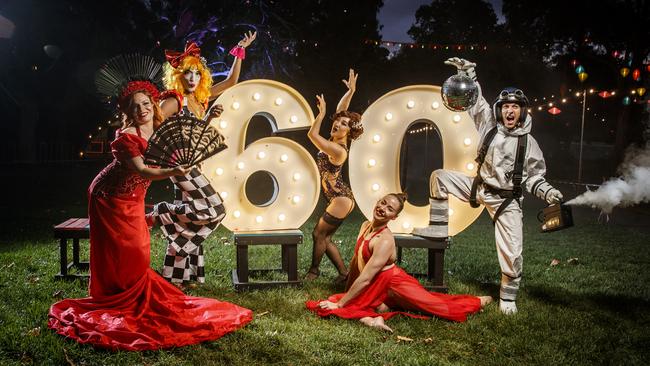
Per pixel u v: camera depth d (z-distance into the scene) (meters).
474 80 5.45
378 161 5.95
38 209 11.65
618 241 9.35
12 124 26.06
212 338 4.23
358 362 3.99
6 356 3.84
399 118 5.96
